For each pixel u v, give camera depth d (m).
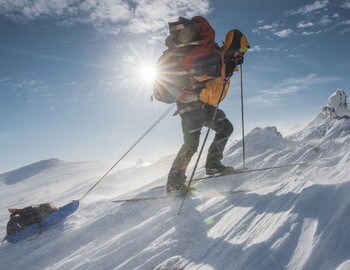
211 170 6.04
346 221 2.78
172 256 3.53
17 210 5.70
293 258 2.70
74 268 4.06
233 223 3.72
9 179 58.00
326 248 2.64
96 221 5.38
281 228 3.13
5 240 5.99
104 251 4.22
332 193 3.24
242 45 5.48
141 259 3.68
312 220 3.04
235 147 8.30
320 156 6.35
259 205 3.90
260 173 5.81
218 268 2.97
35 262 4.67
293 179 4.65
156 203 5.44
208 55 5.19
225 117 5.82
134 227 4.61
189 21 5.16
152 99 5.65
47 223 5.66
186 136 5.54
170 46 5.30
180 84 5.35
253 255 2.92
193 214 4.45
